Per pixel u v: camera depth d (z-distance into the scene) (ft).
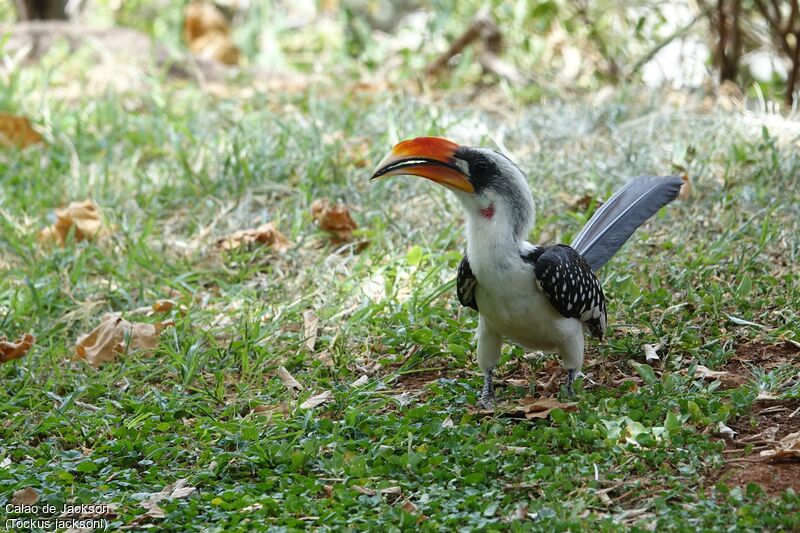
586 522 21.85
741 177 42.65
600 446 25.30
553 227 40.37
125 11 96.02
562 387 28.94
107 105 55.72
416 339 32.42
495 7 68.95
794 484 23.53
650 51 60.44
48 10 76.79
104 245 42.27
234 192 44.98
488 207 27.30
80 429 28.78
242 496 24.21
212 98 59.98
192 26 81.61
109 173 48.24
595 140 47.16
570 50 63.52
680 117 48.39
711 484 23.80
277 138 49.21
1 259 41.47
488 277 27.37
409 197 43.55
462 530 21.99
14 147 51.29
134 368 32.63
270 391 30.78
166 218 44.70
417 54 68.18
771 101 49.83
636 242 38.19
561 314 27.63
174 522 23.47
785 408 27.25
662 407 27.09
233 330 34.71
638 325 32.86
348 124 50.57
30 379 32.32
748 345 31.32
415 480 24.72
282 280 38.34
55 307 37.40
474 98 58.49
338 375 31.91
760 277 35.06
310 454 26.04
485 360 29.27
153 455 26.78
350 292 36.40
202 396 30.71
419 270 37.27
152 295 38.01
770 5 61.21
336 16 90.12
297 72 71.05
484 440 26.89
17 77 59.41
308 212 41.78
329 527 22.47
